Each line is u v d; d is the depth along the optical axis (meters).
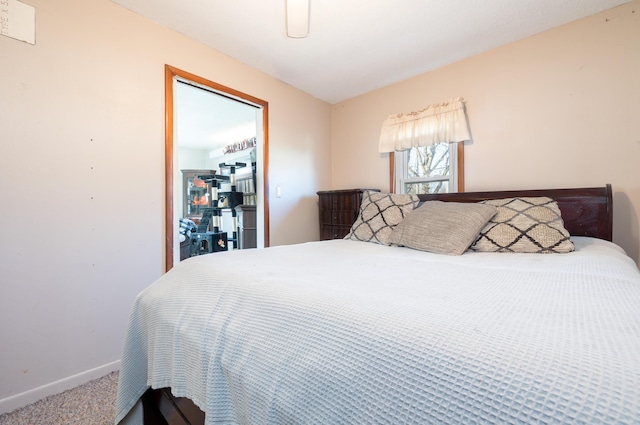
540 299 0.68
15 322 1.42
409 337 0.51
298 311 0.68
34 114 1.47
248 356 0.69
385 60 2.43
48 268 1.51
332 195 2.96
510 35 2.10
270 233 2.73
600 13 1.86
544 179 2.06
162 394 1.08
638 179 1.76
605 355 0.41
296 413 0.56
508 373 0.40
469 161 2.40
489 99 2.29
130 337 1.14
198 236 5.19
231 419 0.71
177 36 2.04
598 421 0.32
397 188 2.85
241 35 2.08
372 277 0.94
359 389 0.50
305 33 1.88
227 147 6.39
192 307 0.93
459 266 1.14
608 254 1.28
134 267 1.83
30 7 1.46
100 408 1.40
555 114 2.02
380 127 2.99
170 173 1.99
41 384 1.48
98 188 1.68
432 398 0.43
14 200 1.42
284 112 2.86
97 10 1.68
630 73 1.78
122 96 1.78
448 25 1.98
